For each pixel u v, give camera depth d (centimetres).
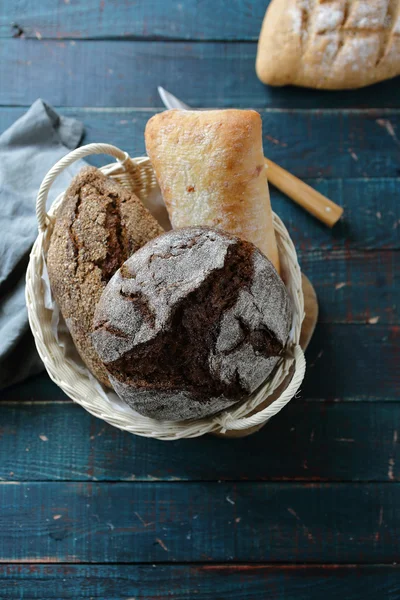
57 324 86
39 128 97
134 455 95
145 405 78
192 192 84
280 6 95
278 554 93
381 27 94
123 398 80
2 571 92
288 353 83
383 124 101
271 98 101
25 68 100
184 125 83
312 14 95
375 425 95
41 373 96
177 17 101
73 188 83
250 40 101
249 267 78
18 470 94
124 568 93
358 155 100
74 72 101
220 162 82
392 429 95
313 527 93
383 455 95
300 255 99
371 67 96
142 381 77
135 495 94
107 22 101
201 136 82
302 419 95
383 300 98
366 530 93
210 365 77
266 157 100
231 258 78
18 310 94
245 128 81
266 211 85
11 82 100
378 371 96
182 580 92
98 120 100
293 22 95
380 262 99
